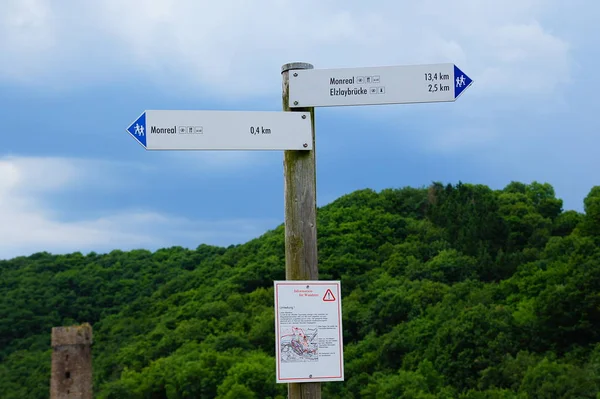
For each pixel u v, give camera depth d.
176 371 88.50
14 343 131.88
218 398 78.81
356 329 90.19
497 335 66.12
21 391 100.69
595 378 53.00
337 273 115.81
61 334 75.50
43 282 156.12
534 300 73.62
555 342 65.94
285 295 6.32
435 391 62.62
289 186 6.62
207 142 6.47
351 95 6.67
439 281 97.50
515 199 122.88
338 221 136.00
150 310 135.62
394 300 87.38
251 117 6.55
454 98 6.70
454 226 119.38
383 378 68.94
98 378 102.88
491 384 59.56
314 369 6.26
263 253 133.88
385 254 119.31
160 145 6.40
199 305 121.38
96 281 158.38
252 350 93.75
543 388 53.34
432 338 73.00
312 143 6.64
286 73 6.70
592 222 87.69
